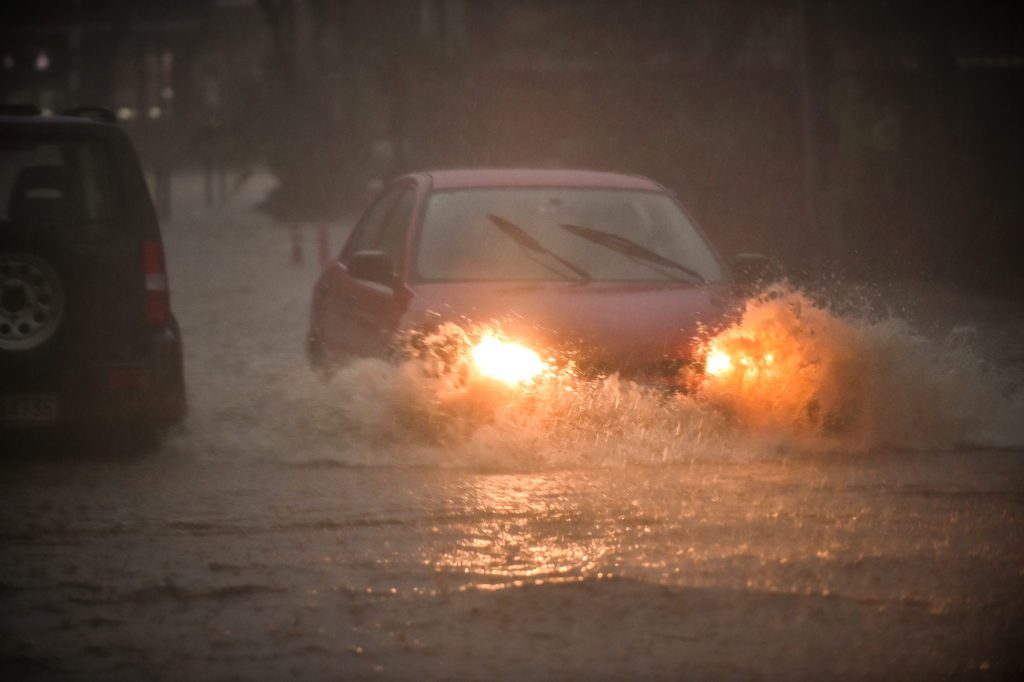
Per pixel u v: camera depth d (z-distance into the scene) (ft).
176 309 215.51
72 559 77.46
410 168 372.58
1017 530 81.76
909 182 258.98
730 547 77.97
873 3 422.41
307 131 447.42
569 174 126.72
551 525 82.99
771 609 67.36
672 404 104.37
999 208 240.94
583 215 120.16
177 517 86.84
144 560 77.05
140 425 110.01
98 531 83.71
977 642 62.90
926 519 84.43
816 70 269.03
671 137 298.76
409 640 63.41
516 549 77.87
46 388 106.32
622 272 114.93
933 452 106.63
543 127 336.70
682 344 104.88
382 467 101.19
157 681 58.75
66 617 67.26
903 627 64.85
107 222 108.27
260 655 61.72
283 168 445.78
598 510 86.43
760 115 314.96
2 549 79.77
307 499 90.89
